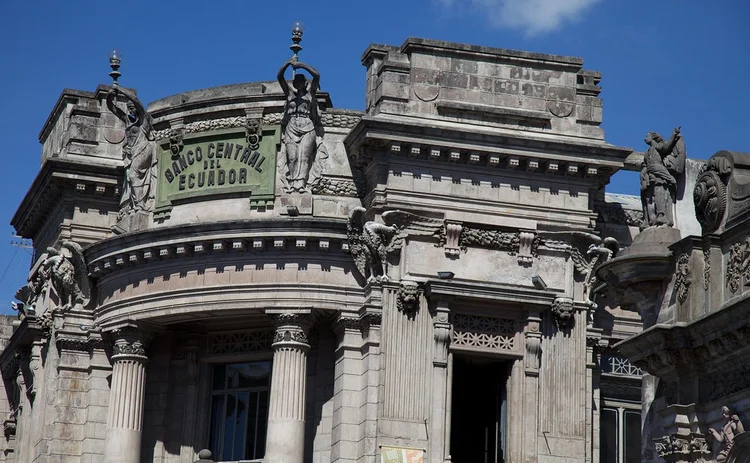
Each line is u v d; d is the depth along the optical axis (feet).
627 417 202.69
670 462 129.18
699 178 129.90
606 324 200.23
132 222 201.57
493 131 192.75
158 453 200.23
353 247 190.90
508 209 193.67
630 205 210.38
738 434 122.62
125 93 203.92
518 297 190.39
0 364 240.94
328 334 195.62
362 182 195.52
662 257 131.75
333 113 197.26
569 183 196.34
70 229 207.31
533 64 197.77
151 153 203.31
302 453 189.06
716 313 122.52
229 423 200.44
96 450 200.85
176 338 202.80
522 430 189.47
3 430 240.94
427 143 190.70
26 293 233.35
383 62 193.77
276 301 191.21
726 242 126.62
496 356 191.21
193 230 193.57
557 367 192.03
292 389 189.57
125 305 198.70
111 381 200.34
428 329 188.65
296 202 194.18
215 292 193.36
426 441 185.88
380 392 186.09
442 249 191.72
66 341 203.82
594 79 202.08
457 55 195.83
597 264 195.62
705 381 128.36
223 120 199.21
